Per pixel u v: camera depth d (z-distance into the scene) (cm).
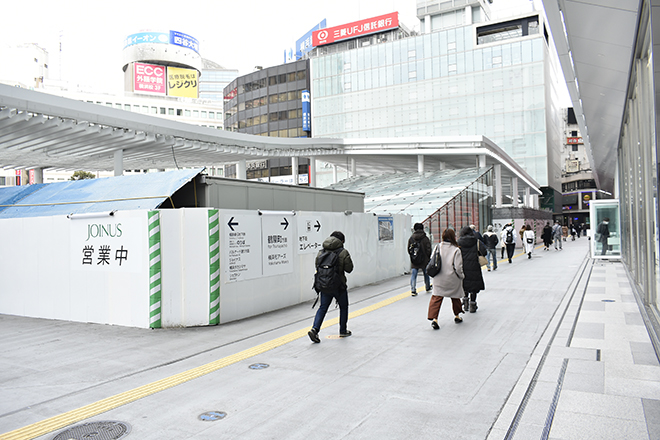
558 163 6781
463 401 432
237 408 434
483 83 5603
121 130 2308
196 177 962
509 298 997
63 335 771
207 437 375
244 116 7875
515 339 653
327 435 371
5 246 1017
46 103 1889
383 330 740
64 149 2591
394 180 3578
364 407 426
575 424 373
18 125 1966
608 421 376
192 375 537
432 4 6906
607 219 1838
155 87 11888
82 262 888
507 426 375
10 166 3238
